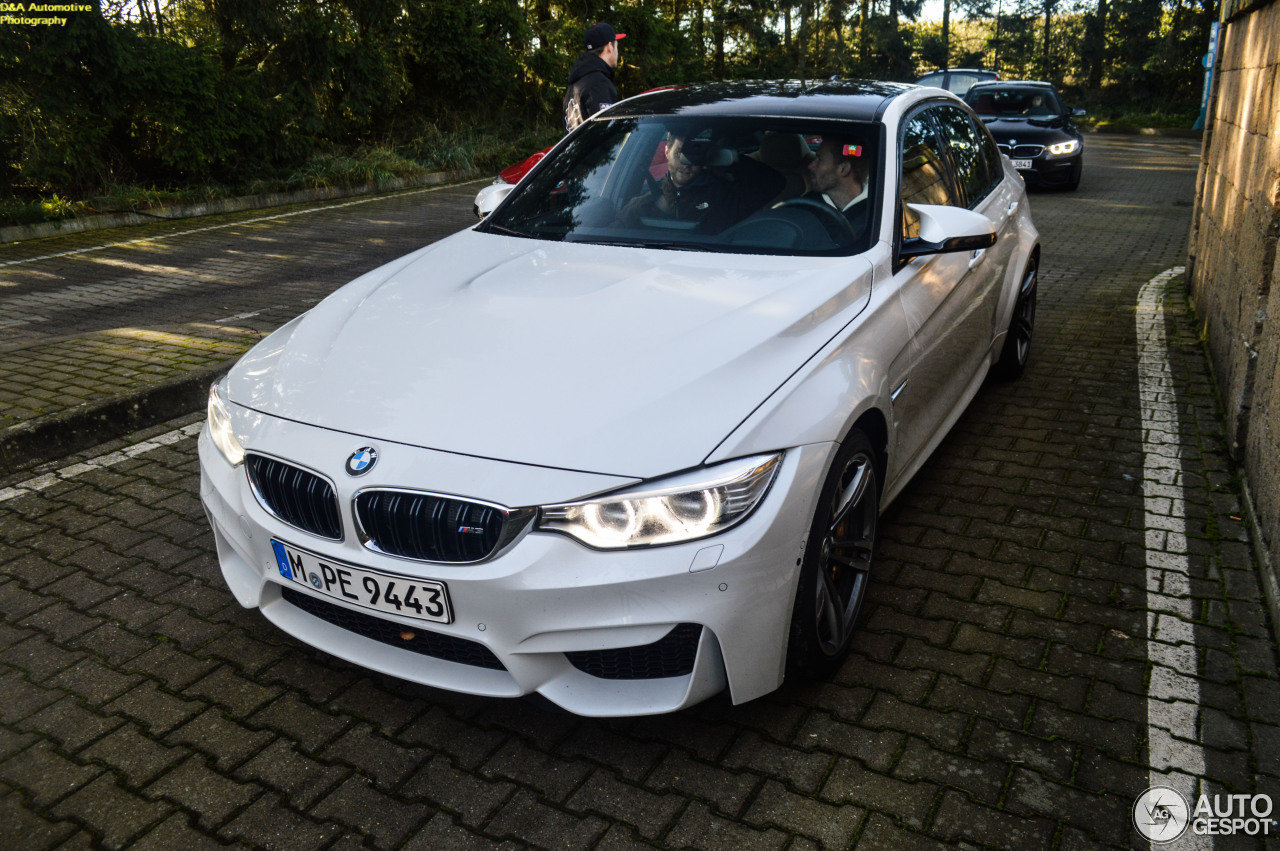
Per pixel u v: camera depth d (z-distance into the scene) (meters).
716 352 2.44
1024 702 2.62
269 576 2.49
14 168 11.76
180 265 9.02
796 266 3.01
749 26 35.59
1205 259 6.09
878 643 2.91
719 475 2.17
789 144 3.47
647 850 2.14
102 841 2.18
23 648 2.90
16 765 2.41
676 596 2.15
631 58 22.27
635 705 2.26
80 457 4.30
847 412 2.48
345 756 2.45
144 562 3.40
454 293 2.91
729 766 2.39
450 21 16.84
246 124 13.44
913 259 3.31
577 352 2.46
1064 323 6.43
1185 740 2.46
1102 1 43.28
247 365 2.81
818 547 2.42
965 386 4.09
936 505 3.82
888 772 2.37
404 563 2.22
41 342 6.01
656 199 3.47
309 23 14.20
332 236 10.55
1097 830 2.18
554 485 2.12
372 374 2.50
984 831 2.18
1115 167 17.17
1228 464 4.15
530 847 2.15
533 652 2.21
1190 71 39.12
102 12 11.80
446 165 16.27
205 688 2.72
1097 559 3.39
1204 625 2.98
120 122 12.80
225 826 2.22
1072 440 4.44
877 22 45.69
